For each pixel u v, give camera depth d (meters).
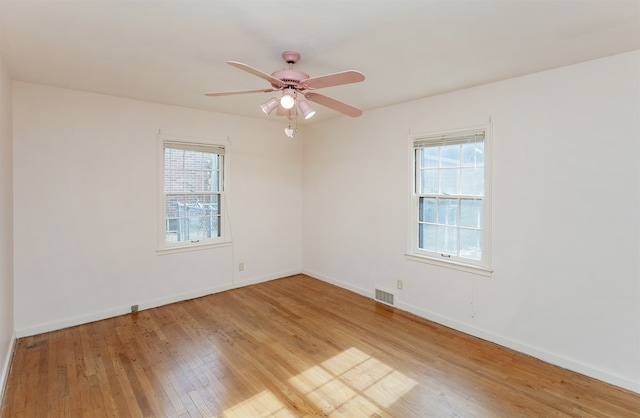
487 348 3.03
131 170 3.77
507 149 3.00
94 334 3.25
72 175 3.41
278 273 5.21
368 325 3.51
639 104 2.35
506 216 3.03
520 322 2.96
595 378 2.55
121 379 2.51
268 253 5.08
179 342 3.10
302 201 5.43
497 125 3.06
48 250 3.30
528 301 2.91
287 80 2.21
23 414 2.12
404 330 3.39
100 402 2.25
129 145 3.75
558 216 2.73
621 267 2.44
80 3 1.77
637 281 2.38
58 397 2.29
